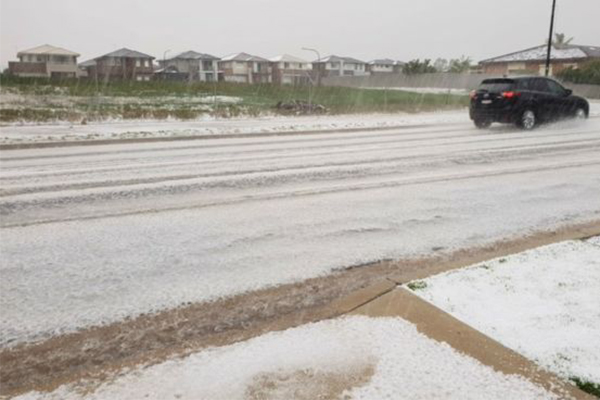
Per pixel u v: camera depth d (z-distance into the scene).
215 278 3.72
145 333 2.91
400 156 9.77
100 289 3.52
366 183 7.15
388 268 3.90
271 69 82.62
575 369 2.38
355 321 2.93
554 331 2.72
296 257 4.16
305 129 15.37
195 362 2.54
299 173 7.99
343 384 2.29
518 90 14.35
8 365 2.59
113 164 9.02
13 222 5.18
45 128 15.50
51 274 3.79
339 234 4.77
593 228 4.86
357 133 15.00
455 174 7.78
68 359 2.64
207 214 5.50
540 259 3.84
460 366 2.42
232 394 2.24
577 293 3.19
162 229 4.93
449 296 3.18
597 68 41.34
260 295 3.43
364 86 64.19
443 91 48.06
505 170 8.09
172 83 41.91
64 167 8.69
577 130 14.42
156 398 2.23
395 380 2.31
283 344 2.68
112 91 34.84
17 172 8.17
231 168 8.52
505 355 2.50
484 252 4.23
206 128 15.68
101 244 4.48
